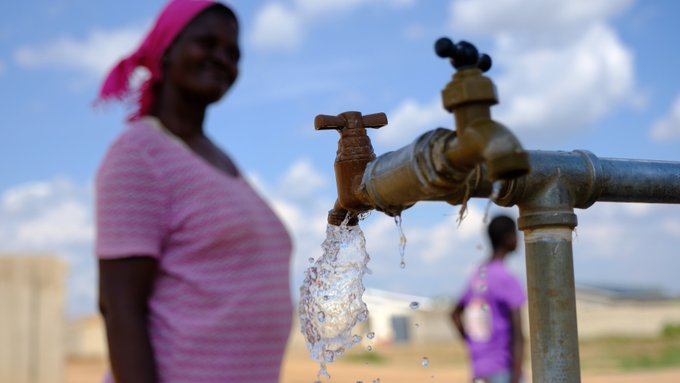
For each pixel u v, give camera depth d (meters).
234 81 1.84
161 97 1.79
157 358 1.64
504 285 4.72
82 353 26.47
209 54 1.76
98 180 1.67
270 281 1.71
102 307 1.67
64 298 11.34
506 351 4.71
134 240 1.62
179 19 1.75
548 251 2.05
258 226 1.71
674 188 2.21
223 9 1.79
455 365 24.39
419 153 1.75
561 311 2.04
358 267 2.33
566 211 2.06
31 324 10.98
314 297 2.34
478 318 4.75
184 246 1.66
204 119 1.83
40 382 10.89
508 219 4.82
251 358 1.67
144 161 1.65
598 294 45.44
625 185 2.15
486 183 1.97
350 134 2.21
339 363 24.19
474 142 1.59
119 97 1.79
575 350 2.04
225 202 1.67
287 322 1.78
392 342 38.31
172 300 1.65
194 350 1.63
